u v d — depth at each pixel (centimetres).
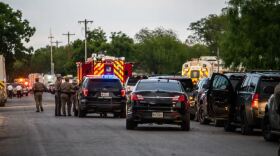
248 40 5559
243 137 2811
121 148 2284
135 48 12669
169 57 14212
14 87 11362
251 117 2884
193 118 4388
